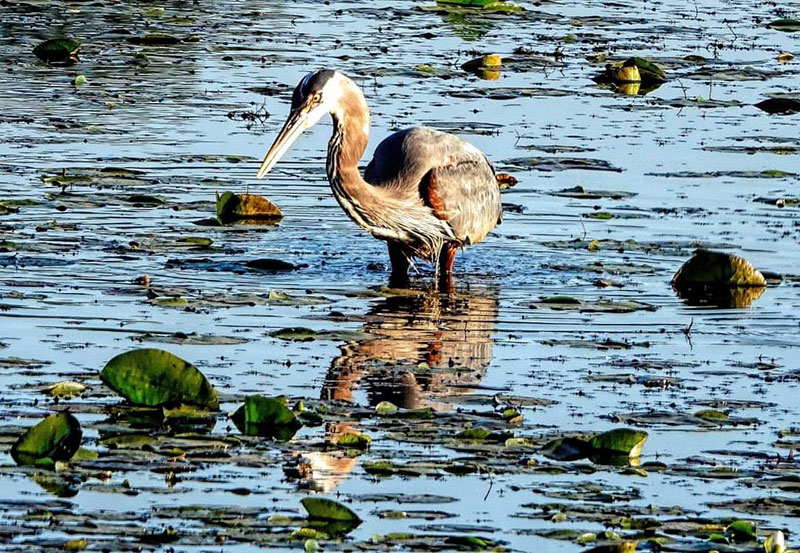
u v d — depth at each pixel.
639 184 19.42
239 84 25.06
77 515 9.46
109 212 17.30
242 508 9.66
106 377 11.43
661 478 10.42
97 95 23.72
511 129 22.36
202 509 9.62
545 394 12.02
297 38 29.81
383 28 31.56
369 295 14.89
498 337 13.59
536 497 10.04
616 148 21.36
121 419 11.13
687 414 11.60
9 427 10.77
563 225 17.59
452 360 12.86
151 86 24.64
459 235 15.91
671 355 13.17
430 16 33.47
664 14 34.84
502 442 10.98
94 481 10.01
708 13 35.19
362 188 15.25
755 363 13.00
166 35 28.56
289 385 12.03
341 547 9.14
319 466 10.43
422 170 15.68
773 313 14.59
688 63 28.55
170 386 11.46
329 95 14.95
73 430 10.54
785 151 21.48
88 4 32.84
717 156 21.09
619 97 25.41
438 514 9.71
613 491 10.19
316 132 21.97
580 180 19.52
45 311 13.66
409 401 11.77
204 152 20.28
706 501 10.05
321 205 18.25
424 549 9.15
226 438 10.88
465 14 33.91
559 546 9.25
